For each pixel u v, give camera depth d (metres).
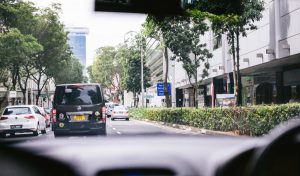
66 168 1.46
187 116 27.64
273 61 27.14
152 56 89.31
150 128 28.08
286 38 24.66
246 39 30.81
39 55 47.62
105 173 1.46
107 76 98.50
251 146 1.56
